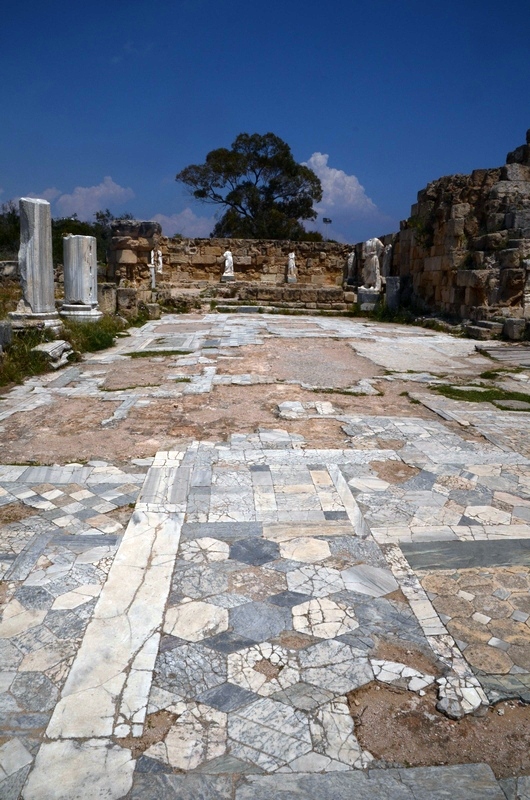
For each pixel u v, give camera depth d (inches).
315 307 889.5
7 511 172.4
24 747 93.3
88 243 538.9
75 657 112.3
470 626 124.2
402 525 166.6
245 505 175.9
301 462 212.5
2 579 137.1
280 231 1641.2
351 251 1151.6
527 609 130.4
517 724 100.3
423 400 320.5
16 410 288.2
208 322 697.6
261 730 97.4
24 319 426.6
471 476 203.0
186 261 1131.9
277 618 125.0
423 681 108.7
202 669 110.1
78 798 85.1
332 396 329.7
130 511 173.3
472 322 617.9
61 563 144.2
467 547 155.3
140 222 828.6
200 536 157.8
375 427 263.0
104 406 298.0
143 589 133.8
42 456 221.0
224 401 311.4
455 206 682.8
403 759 93.1
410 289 837.8
